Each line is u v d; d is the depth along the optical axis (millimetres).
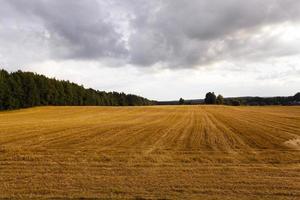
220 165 14305
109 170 13281
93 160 15555
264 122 41125
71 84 116625
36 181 11438
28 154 17328
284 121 42969
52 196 9648
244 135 26062
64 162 15023
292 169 13422
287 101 180375
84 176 12203
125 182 11250
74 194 9844
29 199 9367
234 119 47656
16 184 11031
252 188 10508
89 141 22781
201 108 92250
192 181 11398
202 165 14305
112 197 9547
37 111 77062
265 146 20062
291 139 23453
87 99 120938
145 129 31594
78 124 39188
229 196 9672
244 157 16266
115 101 151000
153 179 11703
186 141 22578
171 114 63844
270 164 14516
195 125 36625
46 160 15555
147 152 17938
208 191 10172
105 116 59156
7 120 50438
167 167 13875
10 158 16047
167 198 9461
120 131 29672
